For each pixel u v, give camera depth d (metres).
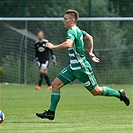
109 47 66.69
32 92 52.78
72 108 35.59
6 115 31.03
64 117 29.89
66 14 27.05
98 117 29.81
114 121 27.80
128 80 66.44
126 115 30.86
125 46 66.75
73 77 26.94
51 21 67.81
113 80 66.38
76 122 27.47
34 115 31.03
